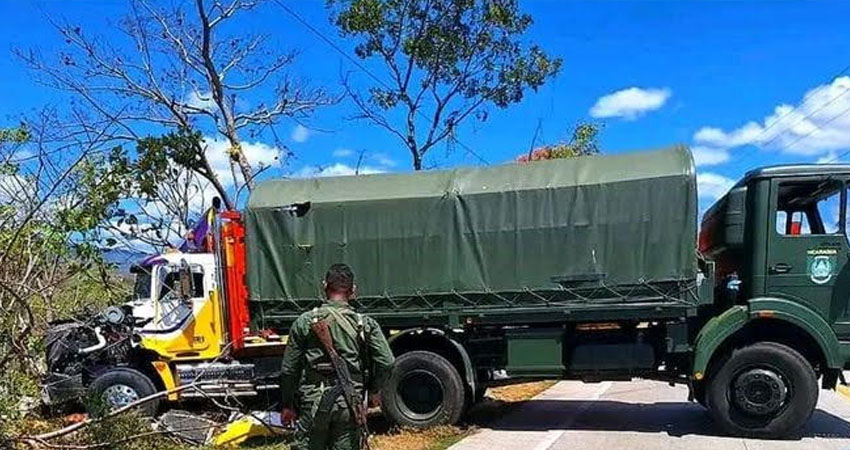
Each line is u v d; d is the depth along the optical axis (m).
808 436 9.43
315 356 5.46
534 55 20.02
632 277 9.52
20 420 7.79
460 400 9.98
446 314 10.07
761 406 9.23
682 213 9.40
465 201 10.05
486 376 10.52
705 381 9.59
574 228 9.71
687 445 8.95
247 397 11.90
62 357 10.92
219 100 18.36
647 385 14.57
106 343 11.40
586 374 10.05
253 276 10.63
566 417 10.96
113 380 11.13
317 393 5.42
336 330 5.48
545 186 9.82
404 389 10.09
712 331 9.34
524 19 19.67
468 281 10.00
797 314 9.28
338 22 19.23
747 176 9.73
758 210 9.52
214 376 11.36
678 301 9.42
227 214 11.56
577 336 10.13
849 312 9.26
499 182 10.04
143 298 11.91
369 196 10.33
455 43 19.38
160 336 11.66
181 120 17.56
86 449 7.45
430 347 10.30
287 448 8.48
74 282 9.18
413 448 8.95
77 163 7.95
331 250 10.39
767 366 9.29
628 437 9.44
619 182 9.59
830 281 9.30
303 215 10.48
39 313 8.26
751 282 9.53
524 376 10.08
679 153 9.62
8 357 7.46
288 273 10.51
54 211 7.79
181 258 11.88
